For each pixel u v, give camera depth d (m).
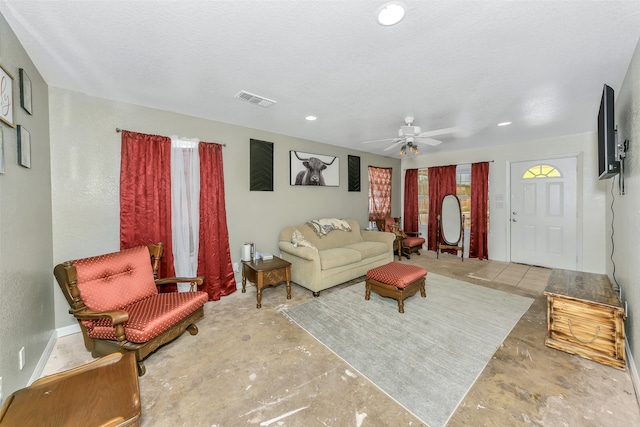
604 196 3.87
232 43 1.68
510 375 1.78
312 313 2.77
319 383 1.72
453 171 5.39
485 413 1.47
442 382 1.72
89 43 1.68
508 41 1.67
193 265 3.07
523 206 4.65
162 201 2.83
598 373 1.79
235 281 3.45
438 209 5.61
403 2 1.33
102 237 2.56
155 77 2.15
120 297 2.13
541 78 2.18
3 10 1.36
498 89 2.39
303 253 3.32
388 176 5.89
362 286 3.63
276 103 2.73
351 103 2.74
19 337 1.62
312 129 3.72
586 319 1.97
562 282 2.39
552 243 4.38
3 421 1.05
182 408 1.53
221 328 2.46
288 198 4.09
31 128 1.90
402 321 2.57
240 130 3.51
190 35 1.60
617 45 1.71
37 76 2.01
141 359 1.79
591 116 3.16
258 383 1.73
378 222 5.37
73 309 1.90
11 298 1.54
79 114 2.42
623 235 2.44
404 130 3.08
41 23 1.48
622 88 2.27
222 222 3.27
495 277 3.95
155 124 2.85
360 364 1.92
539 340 2.21
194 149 3.05
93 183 2.51
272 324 2.54
